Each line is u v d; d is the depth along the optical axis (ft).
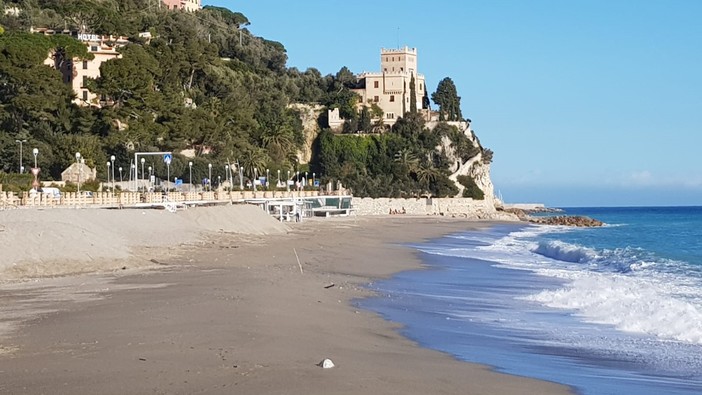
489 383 53.26
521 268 156.87
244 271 122.31
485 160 611.47
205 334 63.41
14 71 350.84
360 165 547.08
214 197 284.41
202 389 45.19
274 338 63.26
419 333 75.61
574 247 201.16
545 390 52.16
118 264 125.70
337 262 155.33
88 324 68.18
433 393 48.34
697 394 52.70
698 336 75.10
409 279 131.75
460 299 105.19
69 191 259.60
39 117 355.15
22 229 123.44
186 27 498.28
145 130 370.53
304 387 46.42
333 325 75.20
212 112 433.07
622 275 139.54
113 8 515.91
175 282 104.22
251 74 555.28
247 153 441.27
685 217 626.64
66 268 116.67
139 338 61.36
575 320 86.48
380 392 46.75
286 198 353.92
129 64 379.96
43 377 47.83
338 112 574.56
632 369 60.85
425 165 563.07
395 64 612.29
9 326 67.46
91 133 368.27
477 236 301.63
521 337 75.15
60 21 470.39
